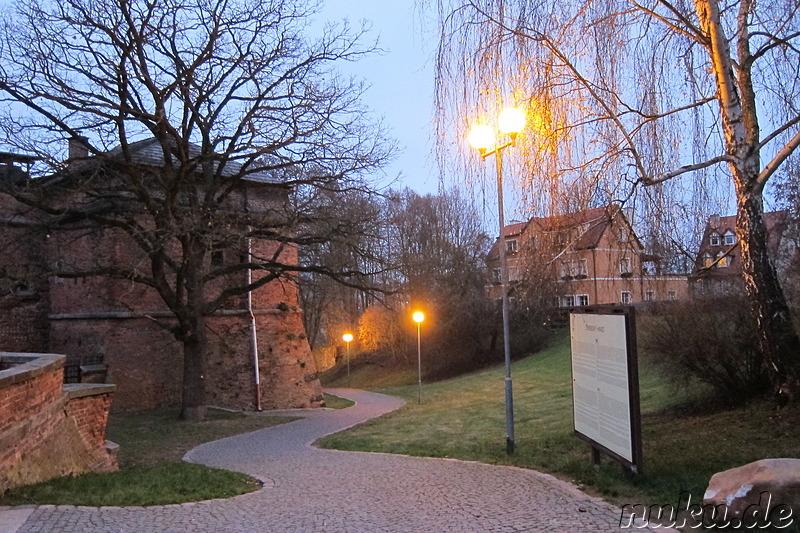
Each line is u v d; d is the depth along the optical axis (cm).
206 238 1798
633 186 863
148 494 761
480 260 4019
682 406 1248
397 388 4134
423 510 683
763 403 1027
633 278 969
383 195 2014
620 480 756
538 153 866
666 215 864
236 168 2708
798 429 855
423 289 4253
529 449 1102
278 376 2812
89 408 1062
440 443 1360
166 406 2486
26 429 787
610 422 789
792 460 569
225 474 988
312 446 1522
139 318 2453
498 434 1427
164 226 1831
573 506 661
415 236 4075
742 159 891
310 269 2183
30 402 817
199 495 784
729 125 894
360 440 1544
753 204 911
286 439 1689
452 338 4594
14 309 2578
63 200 1794
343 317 5816
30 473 781
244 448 1520
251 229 2230
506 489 774
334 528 615
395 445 1394
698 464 779
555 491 742
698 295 1142
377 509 700
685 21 864
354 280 2498
